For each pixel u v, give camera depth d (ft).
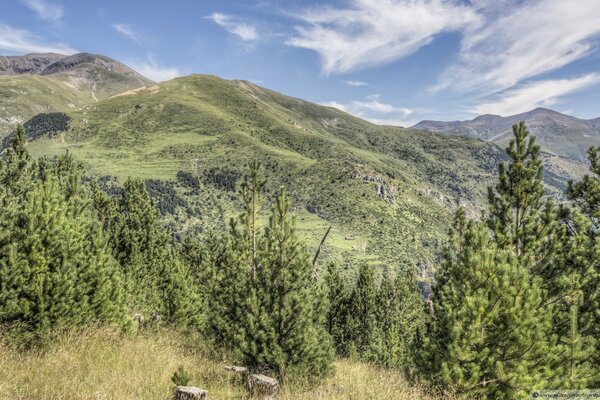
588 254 34.55
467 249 34.12
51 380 24.54
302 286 39.86
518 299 29.78
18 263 33.14
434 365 32.32
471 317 30.71
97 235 45.14
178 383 27.94
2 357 27.12
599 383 29.86
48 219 35.96
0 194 38.70
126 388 25.82
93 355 31.83
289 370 36.70
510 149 38.78
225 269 50.62
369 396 33.01
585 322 32.53
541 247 36.91
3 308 31.55
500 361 30.07
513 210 38.70
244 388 32.04
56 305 34.19
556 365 29.66
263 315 38.24
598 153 45.16
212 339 46.88
